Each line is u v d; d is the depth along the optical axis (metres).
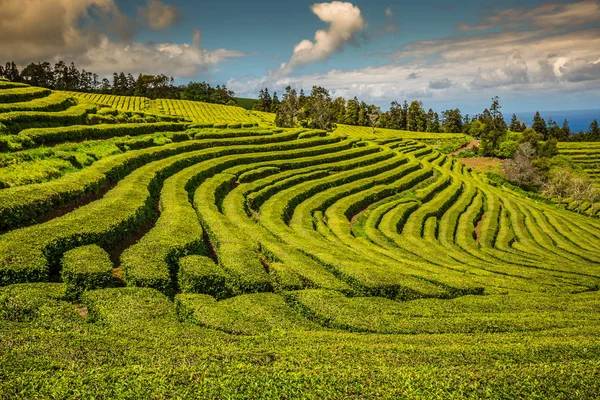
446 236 47.78
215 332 15.50
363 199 54.22
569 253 50.00
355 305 20.78
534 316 21.19
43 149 36.28
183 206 33.00
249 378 11.10
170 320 16.31
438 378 11.63
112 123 59.84
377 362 12.88
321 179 58.09
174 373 11.09
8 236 20.64
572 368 12.59
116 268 22.53
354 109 184.38
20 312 15.25
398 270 29.05
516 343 15.70
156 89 191.50
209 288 21.45
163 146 51.00
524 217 64.44
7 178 28.48
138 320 15.88
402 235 44.28
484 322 19.59
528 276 34.28
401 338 16.27
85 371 10.93
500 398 10.87
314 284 23.72
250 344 14.27
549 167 109.56
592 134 190.38
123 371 11.05
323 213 48.44
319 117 134.50
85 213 25.91
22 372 10.61
